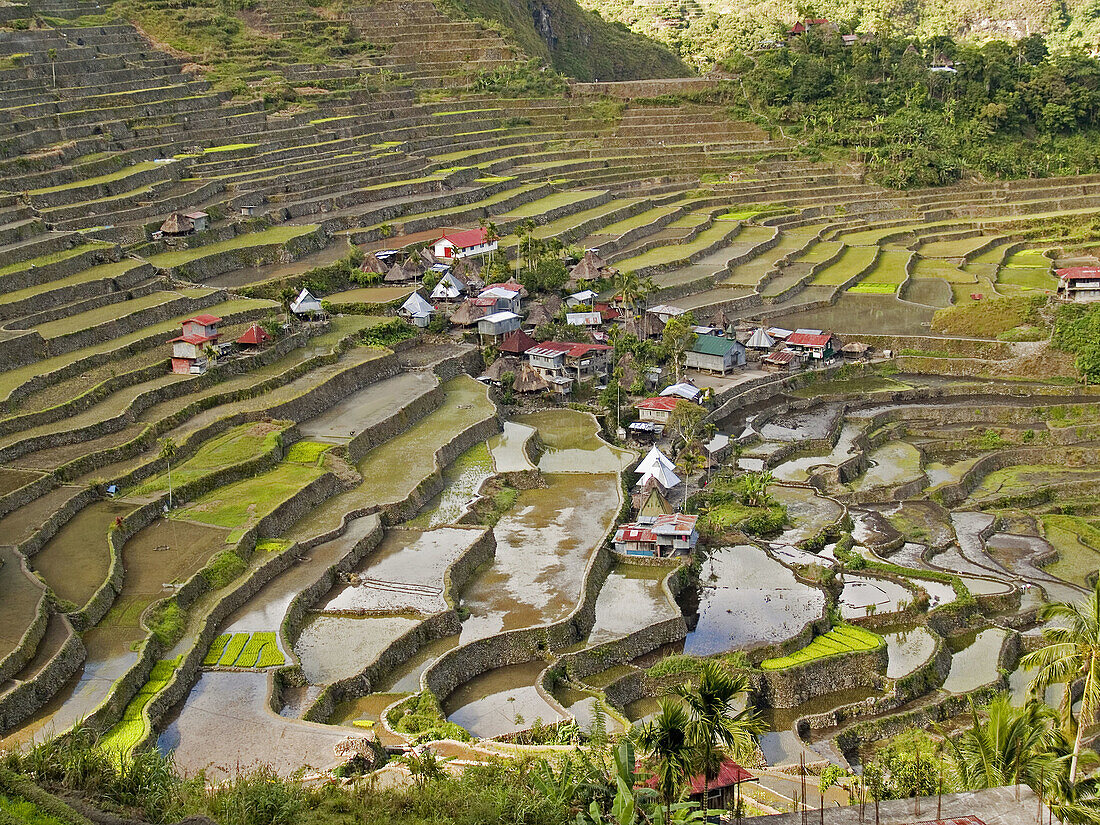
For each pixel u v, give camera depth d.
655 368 124.94
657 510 91.94
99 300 117.75
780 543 93.62
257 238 141.38
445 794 45.75
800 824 34.78
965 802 35.53
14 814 40.50
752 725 42.47
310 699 66.31
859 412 123.19
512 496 97.88
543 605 79.06
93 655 66.94
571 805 41.97
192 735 60.97
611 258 157.75
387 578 81.94
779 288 151.75
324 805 45.47
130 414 97.62
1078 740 46.50
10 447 88.75
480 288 139.12
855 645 77.12
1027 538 97.25
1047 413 120.19
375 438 104.25
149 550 80.19
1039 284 152.75
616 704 71.00
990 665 78.38
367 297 133.75
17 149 143.38
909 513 101.00
